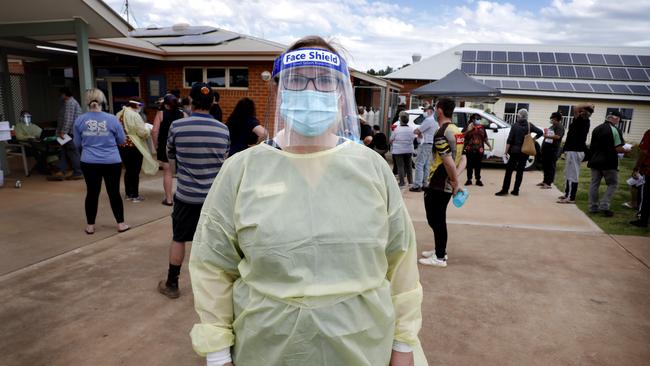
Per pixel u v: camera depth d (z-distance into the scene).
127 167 6.84
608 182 7.01
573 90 21.69
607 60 24.41
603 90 21.67
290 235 1.19
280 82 1.36
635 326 3.38
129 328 3.18
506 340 3.13
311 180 1.25
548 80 22.91
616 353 2.99
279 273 1.20
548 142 9.46
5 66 9.11
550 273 4.45
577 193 9.05
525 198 8.43
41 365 2.72
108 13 7.21
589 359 2.92
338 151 1.31
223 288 1.33
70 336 3.05
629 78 22.73
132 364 2.76
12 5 6.87
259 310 1.21
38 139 8.63
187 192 3.50
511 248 5.27
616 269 4.59
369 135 8.36
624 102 21.41
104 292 3.75
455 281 4.20
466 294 3.90
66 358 2.80
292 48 1.44
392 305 1.33
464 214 6.98
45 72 12.23
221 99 10.41
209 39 11.05
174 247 3.61
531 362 2.87
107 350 2.90
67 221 5.70
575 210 7.41
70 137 8.22
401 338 1.36
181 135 3.46
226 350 1.31
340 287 1.19
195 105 3.60
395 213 1.35
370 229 1.24
